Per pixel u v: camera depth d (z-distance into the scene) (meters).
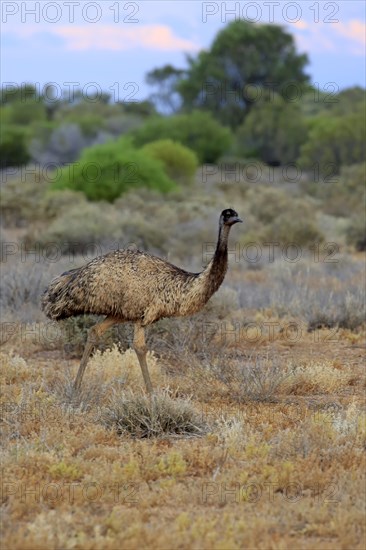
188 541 21.23
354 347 47.91
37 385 36.25
